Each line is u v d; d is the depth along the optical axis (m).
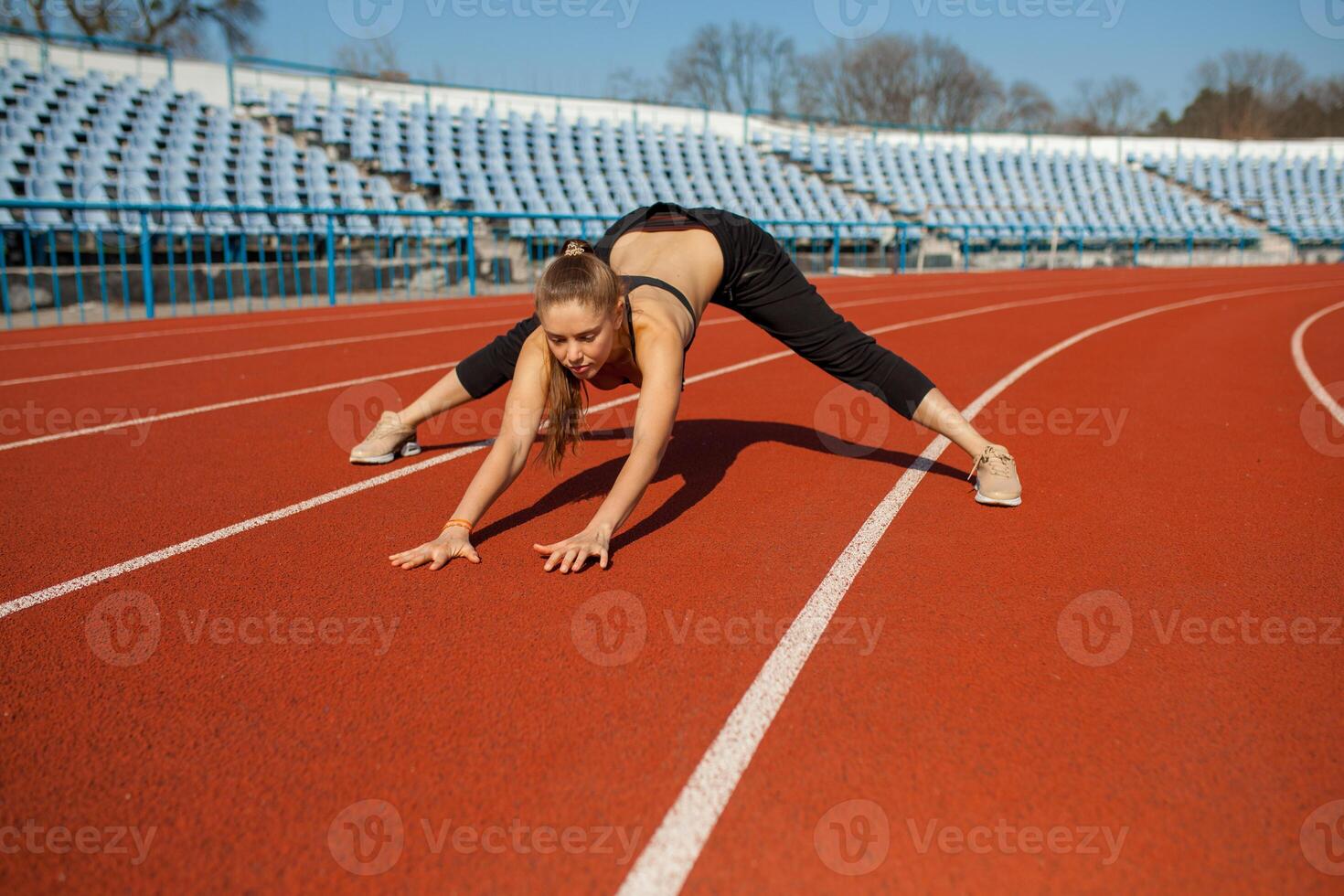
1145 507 3.41
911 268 22.70
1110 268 25.31
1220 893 1.48
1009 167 28.38
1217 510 3.37
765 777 1.76
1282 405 5.58
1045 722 1.94
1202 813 1.67
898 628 2.37
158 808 1.68
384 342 8.49
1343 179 30.97
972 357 7.70
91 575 2.72
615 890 1.48
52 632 2.35
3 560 2.84
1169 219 28.52
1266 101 49.81
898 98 44.75
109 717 1.96
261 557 2.87
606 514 2.69
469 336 8.96
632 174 21.42
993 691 2.06
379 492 3.58
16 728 1.92
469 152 19.53
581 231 17.03
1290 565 2.81
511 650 2.25
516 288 15.16
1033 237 24.61
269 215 13.06
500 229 15.59
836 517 3.25
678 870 1.52
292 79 19.59
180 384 6.12
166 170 14.66
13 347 7.98
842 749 1.85
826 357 3.54
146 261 10.48
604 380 3.06
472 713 1.98
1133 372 6.89
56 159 13.66
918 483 3.71
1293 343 8.88
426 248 13.90
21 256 11.08
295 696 2.04
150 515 3.29
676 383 2.72
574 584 2.64
